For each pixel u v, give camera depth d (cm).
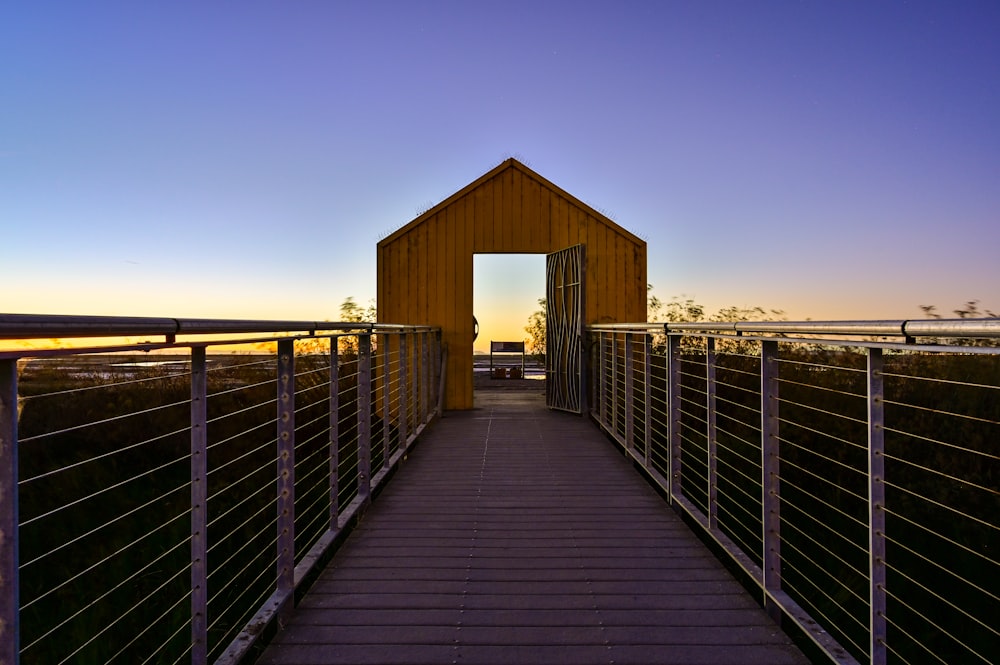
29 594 407
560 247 864
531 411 845
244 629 234
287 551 266
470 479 499
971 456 439
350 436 657
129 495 507
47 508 477
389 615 274
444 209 866
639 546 356
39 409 524
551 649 245
